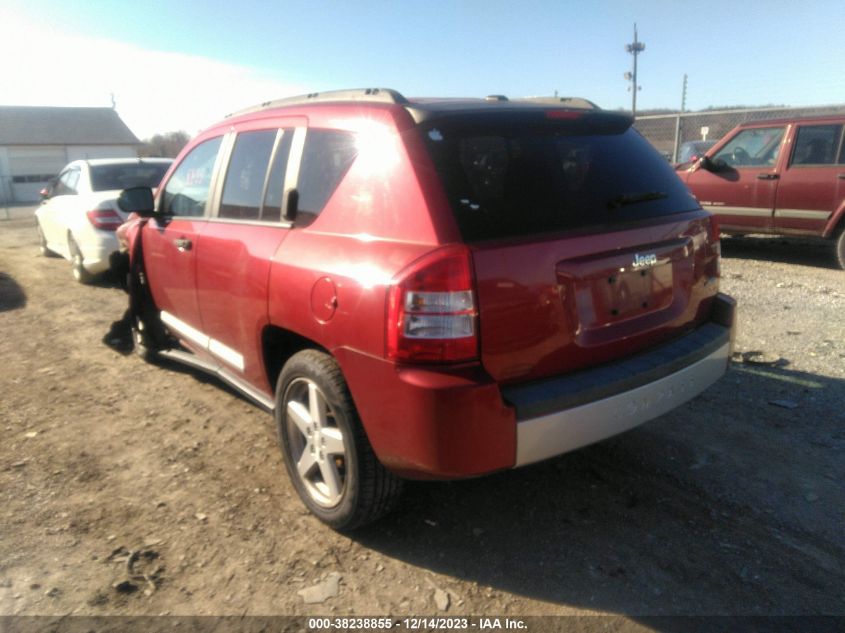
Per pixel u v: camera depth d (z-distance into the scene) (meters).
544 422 2.58
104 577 2.87
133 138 48.91
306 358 3.05
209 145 4.39
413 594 2.73
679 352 3.03
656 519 3.15
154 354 5.54
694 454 3.71
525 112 3.00
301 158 3.33
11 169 43.69
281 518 3.28
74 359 5.88
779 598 2.61
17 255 12.55
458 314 2.47
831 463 3.56
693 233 3.22
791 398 4.36
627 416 2.81
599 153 3.13
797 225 8.81
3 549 3.08
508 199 2.72
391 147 2.81
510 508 3.30
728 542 2.96
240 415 4.53
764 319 6.20
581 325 2.76
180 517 3.31
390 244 2.67
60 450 4.08
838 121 8.38
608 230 2.85
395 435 2.61
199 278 4.07
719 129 14.57
